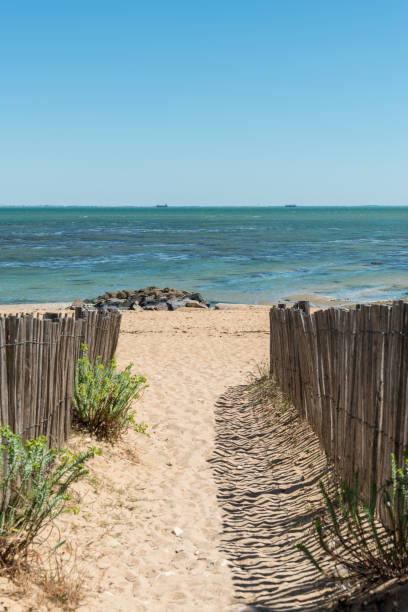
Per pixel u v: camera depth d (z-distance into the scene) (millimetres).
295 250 53188
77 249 55062
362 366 4238
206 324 16922
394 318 3637
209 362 11375
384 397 3797
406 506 3277
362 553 3467
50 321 4867
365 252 50875
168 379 9891
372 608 3070
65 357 5559
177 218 184000
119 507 4930
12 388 4086
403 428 3506
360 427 4289
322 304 24141
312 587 3533
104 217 199500
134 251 52875
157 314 20031
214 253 50312
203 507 5113
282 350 8078
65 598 3318
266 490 5398
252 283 31453
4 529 3557
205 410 8219
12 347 4062
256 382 9461
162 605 3551
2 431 3650
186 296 24562
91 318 7059
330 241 66812
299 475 5512
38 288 30094
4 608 2955
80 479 5074
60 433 5449
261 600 3549
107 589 3643
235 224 127688
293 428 6754
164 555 4230
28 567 3475
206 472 5988
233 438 7102
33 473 4008
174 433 7242
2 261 43344
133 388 6555
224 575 3914
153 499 5246
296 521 4598
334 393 5129
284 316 7773
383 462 3816
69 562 3807
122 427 6594
